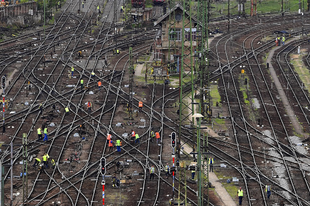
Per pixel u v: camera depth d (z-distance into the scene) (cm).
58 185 19175
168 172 19725
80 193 18625
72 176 19812
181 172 19862
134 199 18325
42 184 19350
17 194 18562
